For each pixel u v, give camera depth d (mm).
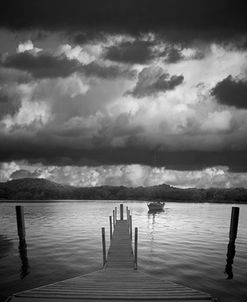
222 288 15148
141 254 22391
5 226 43062
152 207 82250
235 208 28062
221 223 49750
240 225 47625
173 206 130375
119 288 10789
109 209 96188
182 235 33062
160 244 26703
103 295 10016
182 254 22594
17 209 29219
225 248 25672
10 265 19547
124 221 37844
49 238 30422
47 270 18375
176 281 16062
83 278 12250
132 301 9578
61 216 63250
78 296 9906
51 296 9891
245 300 13648
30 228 39719
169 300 9688
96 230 37281
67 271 18188
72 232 35250
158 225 43719
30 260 20844
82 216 63375
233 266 19375
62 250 24125
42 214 70375
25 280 16484
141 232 35125
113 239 23312
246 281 16266
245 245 27734
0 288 15242
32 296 9883
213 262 20328
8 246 26172
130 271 13742
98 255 22281
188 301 9625
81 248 24891
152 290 10586
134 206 120125
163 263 19734
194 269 18422
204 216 67312
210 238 31359
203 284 15688
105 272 13492
